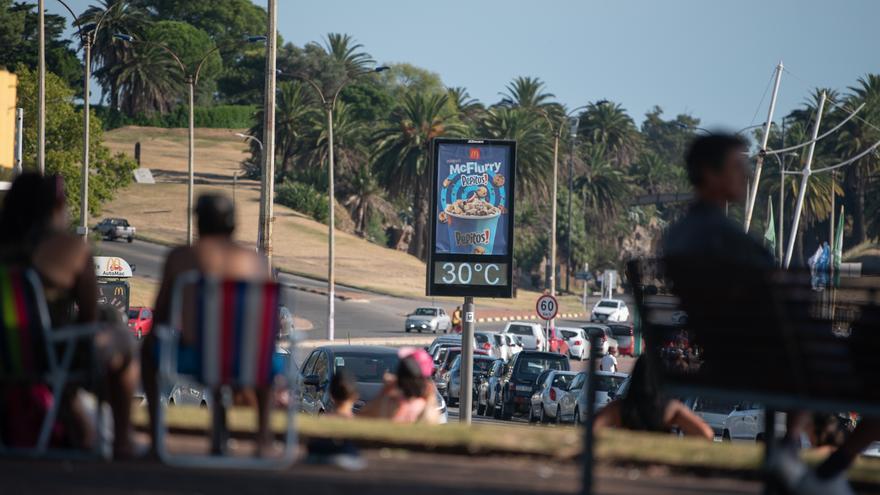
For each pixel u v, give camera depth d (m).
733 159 22.73
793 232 189.62
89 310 24.75
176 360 23.09
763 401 21.16
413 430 26.58
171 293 24.20
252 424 26.52
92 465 22.70
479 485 21.81
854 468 26.89
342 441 25.52
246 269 24.30
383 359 81.88
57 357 24.11
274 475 21.94
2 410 24.03
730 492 23.55
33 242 24.45
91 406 26.83
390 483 21.52
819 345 20.55
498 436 26.12
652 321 23.11
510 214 114.50
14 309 23.06
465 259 114.50
